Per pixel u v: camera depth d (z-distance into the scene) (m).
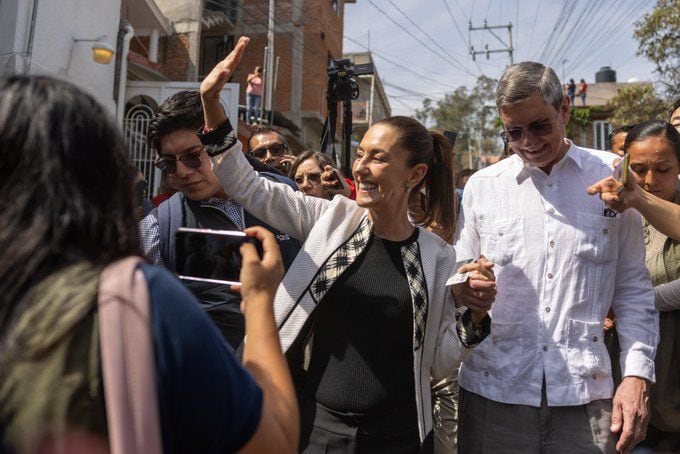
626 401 1.97
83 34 7.56
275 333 1.12
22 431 0.78
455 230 2.37
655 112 15.07
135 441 0.79
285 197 2.03
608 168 2.15
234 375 0.90
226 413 0.87
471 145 39.53
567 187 2.14
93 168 0.88
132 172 0.96
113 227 0.90
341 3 19.56
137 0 10.52
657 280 2.63
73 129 0.87
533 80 1.99
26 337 0.80
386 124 1.90
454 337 1.92
